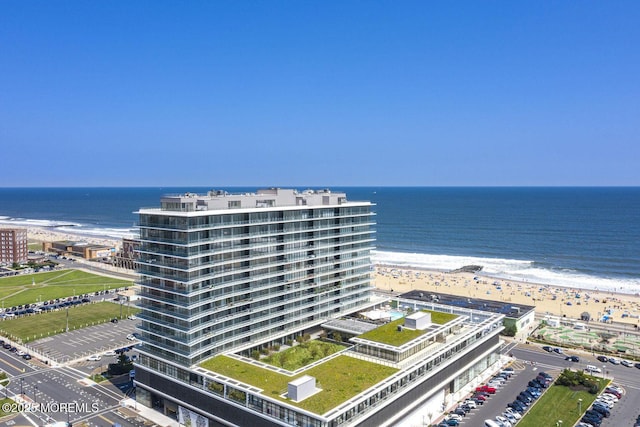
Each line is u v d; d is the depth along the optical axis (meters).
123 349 142.88
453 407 107.44
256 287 118.94
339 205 142.25
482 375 124.44
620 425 98.81
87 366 132.12
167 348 105.81
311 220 133.62
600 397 110.50
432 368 106.12
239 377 95.62
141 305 111.50
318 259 138.12
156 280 108.38
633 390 115.62
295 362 115.12
